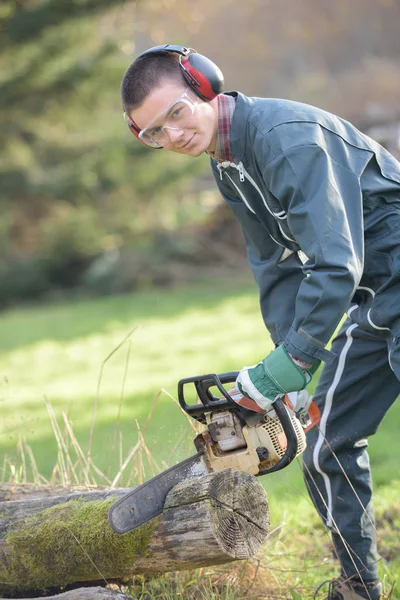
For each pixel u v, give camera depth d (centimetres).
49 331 2966
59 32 3562
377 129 4209
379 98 4706
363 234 481
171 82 484
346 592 584
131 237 4000
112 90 3853
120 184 3869
